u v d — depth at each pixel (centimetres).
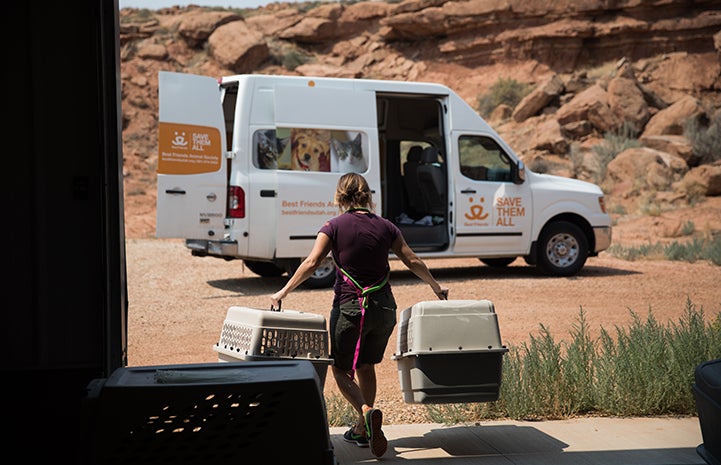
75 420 436
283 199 1237
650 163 2922
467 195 1350
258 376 381
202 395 364
